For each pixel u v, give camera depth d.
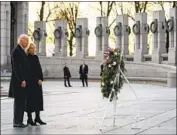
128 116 15.03
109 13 65.75
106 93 12.50
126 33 50.12
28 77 12.38
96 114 15.82
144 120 13.88
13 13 57.00
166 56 45.94
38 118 12.78
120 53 12.45
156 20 47.25
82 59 52.19
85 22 53.16
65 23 54.50
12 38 57.16
